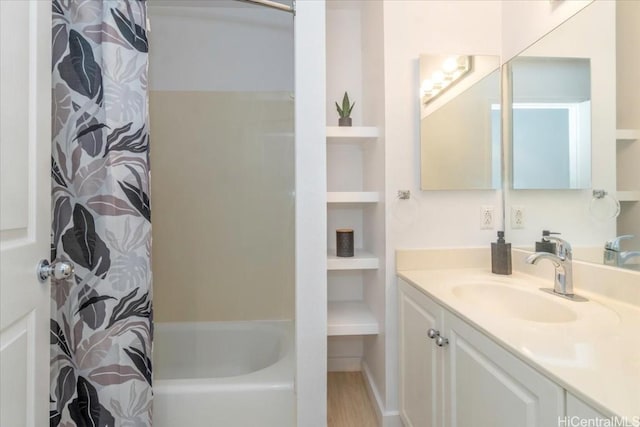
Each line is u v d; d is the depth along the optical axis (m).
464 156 1.56
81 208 0.94
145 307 1.00
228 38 1.99
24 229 0.73
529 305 1.12
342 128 1.62
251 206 2.00
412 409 1.33
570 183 1.16
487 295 1.26
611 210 1.00
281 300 2.00
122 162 0.96
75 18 0.93
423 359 1.22
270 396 1.26
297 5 1.26
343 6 1.92
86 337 0.94
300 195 1.26
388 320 1.52
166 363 1.89
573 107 1.15
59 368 0.95
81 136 0.93
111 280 0.95
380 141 1.60
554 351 0.66
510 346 0.70
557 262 1.10
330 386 1.86
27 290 0.73
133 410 0.97
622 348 0.67
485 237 1.58
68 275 0.84
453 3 1.55
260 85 2.00
